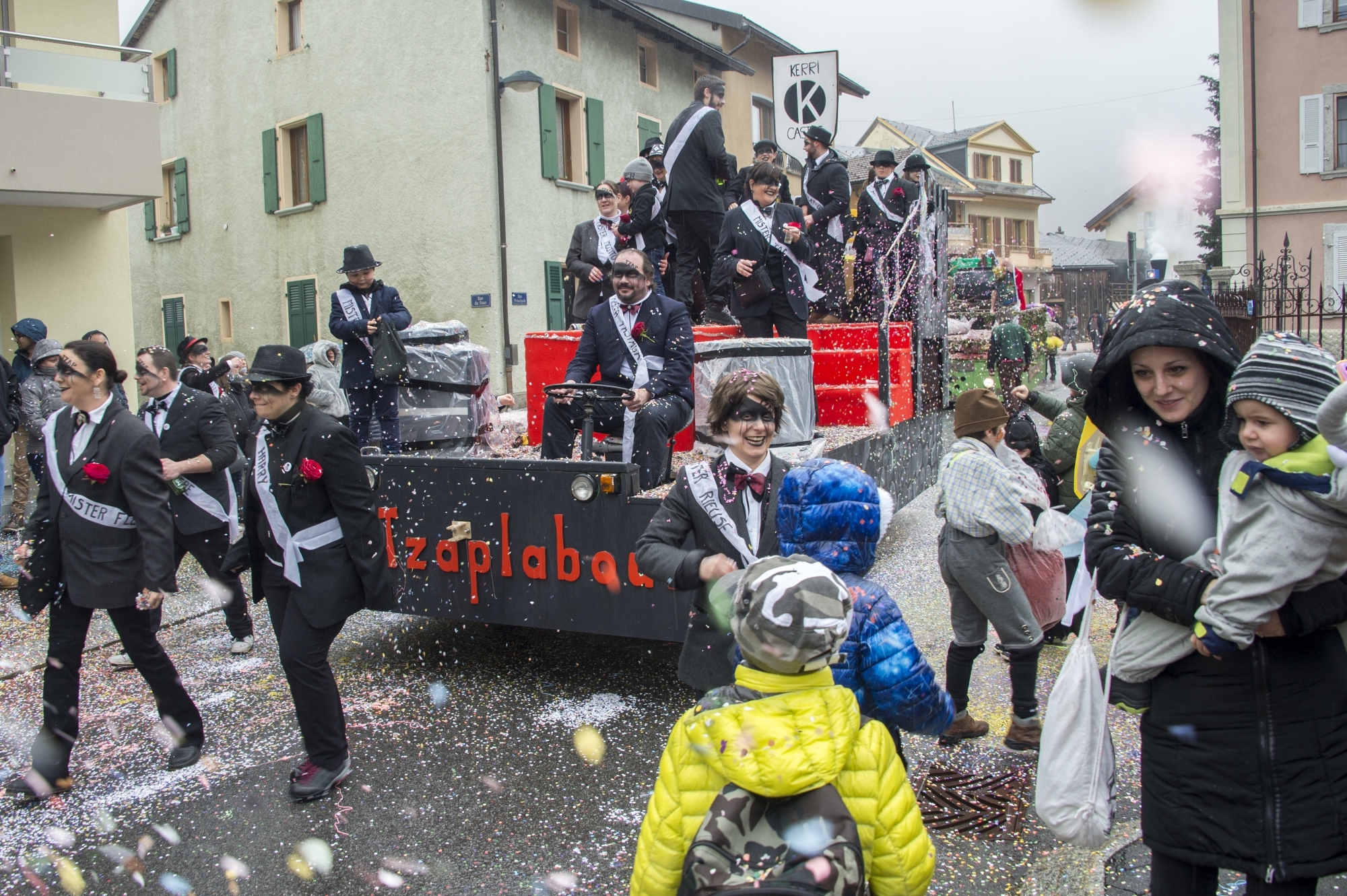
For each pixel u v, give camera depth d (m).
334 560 3.71
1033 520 4.32
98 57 11.74
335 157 17.69
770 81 24.84
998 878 3.05
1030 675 3.97
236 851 3.33
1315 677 2.02
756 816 1.64
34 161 9.60
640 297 5.14
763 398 2.98
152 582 3.83
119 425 3.85
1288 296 9.99
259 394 3.61
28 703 4.89
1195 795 2.09
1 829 3.54
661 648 5.47
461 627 5.92
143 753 4.21
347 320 5.86
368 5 16.95
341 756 3.79
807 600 1.72
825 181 8.62
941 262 8.70
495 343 16.20
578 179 18.27
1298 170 19.98
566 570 4.43
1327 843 1.98
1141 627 2.20
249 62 18.97
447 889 3.06
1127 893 2.94
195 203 20.64
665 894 1.77
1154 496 2.18
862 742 1.77
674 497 3.07
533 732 4.30
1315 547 1.89
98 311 11.34
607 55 18.84
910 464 7.41
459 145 16.14
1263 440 1.95
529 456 5.71
